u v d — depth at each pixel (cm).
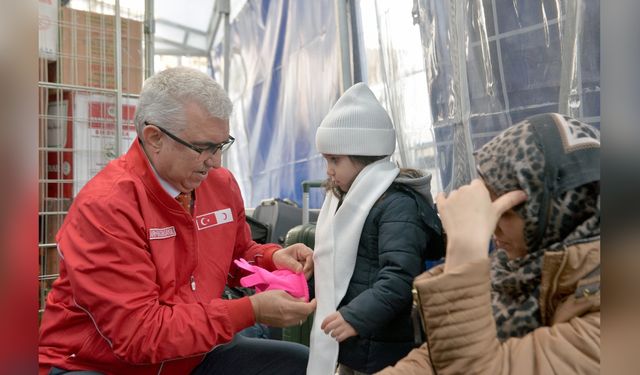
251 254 161
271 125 344
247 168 401
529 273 84
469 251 79
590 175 79
